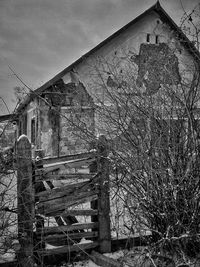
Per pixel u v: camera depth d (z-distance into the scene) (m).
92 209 4.09
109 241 4.04
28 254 3.48
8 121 3.29
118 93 3.77
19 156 3.52
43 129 12.55
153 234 3.58
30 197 3.55
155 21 15.06
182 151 3.38
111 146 3.59
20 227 3.50
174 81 3.51
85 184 4.00
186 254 3.32
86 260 3.89
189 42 3.49
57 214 3.83
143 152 3.36
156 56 3.83
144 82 3.72
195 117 3.70
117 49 14.39
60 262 3.83
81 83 13.14
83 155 4.03
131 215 3.71
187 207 3.28
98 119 4.03
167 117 3.46
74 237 3.93
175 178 3.32
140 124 3.47
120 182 3.52
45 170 3.74
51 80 12.68
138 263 3.55
